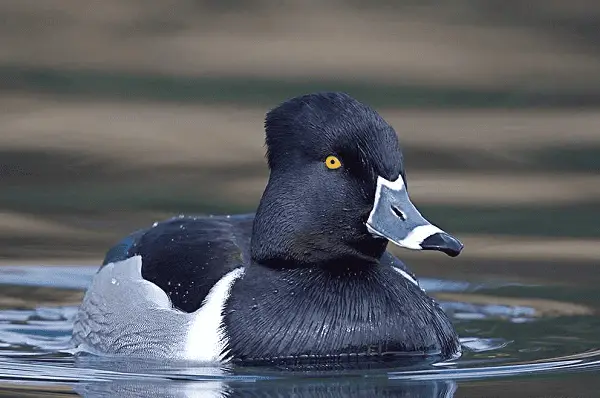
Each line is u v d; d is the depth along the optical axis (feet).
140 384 31.55
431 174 51.83
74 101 60.44
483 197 49.24
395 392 30.89
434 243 31.37
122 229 46.88
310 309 33.35
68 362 34.24
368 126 33.24
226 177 51.98
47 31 67.41
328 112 33.58
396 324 33.58
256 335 33.06
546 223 46.88
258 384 31.42
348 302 33.55
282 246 33.96
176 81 61.77
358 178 33.17
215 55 64.23
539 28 67.62
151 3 71.00
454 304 40.45
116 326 35.40
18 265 43.93
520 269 43.06
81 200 49.75
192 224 37.11
